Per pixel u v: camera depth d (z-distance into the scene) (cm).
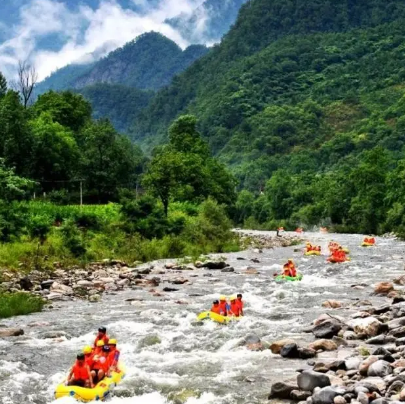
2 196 4806
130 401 1166
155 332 1794
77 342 1700
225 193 9856
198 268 3625
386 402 994
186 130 9906
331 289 2655
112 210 5681
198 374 1348
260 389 1220
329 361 1318
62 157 8300
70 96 10844
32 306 2203
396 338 1509
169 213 6197
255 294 2556
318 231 10631
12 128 7819
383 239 7338
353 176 10219
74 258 3634
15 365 1443
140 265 3791
